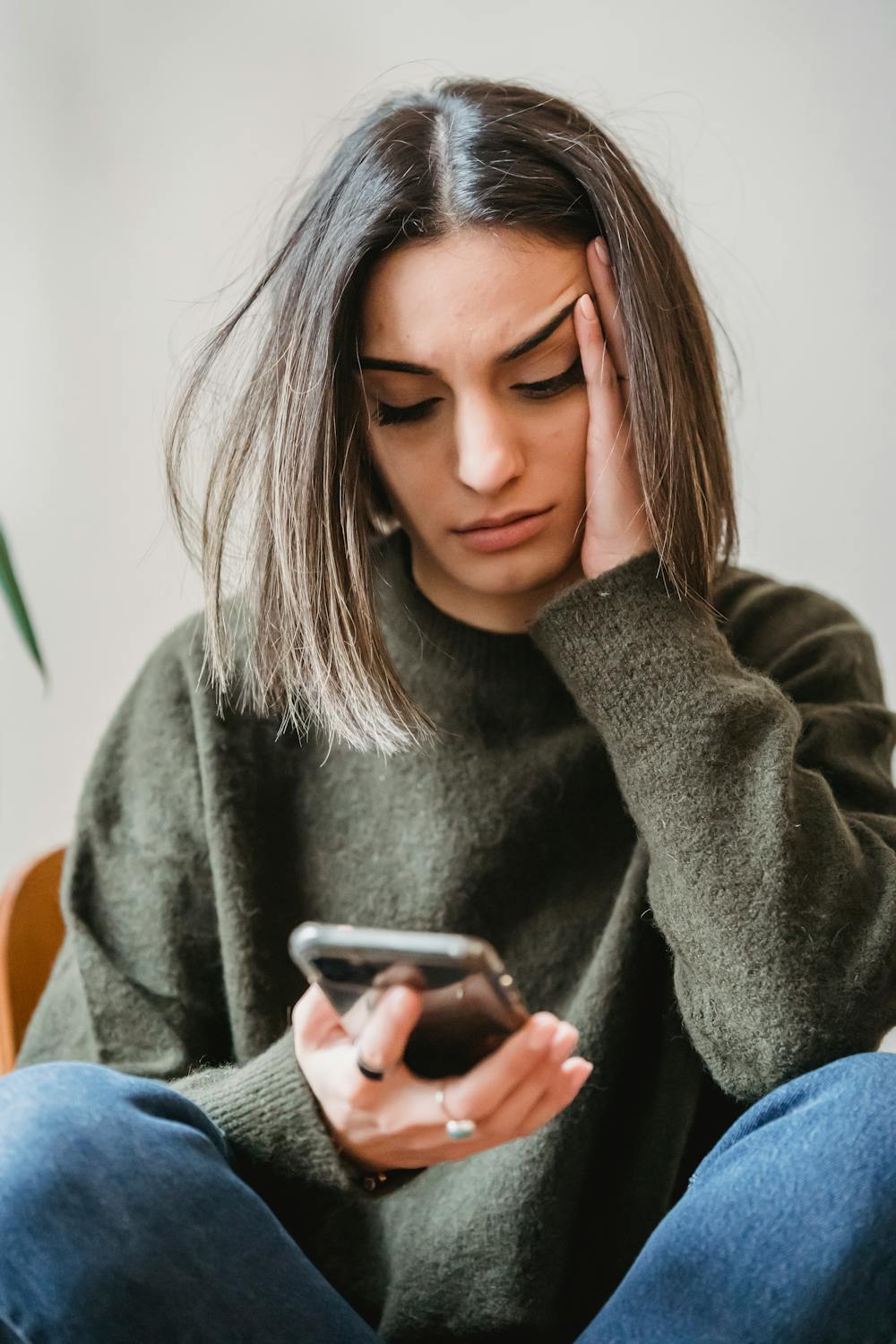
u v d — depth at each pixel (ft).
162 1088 2.31
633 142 4.63
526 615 3.01
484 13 4.61
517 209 2.64
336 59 4.61
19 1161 2.06
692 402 2.91
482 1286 2.83
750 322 4.71
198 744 3.20
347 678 2.83
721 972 2.52
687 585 2.79
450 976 1.92
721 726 2.62
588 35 4.61
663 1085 2.92
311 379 2.74
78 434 4.72
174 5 4.59
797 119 4.62
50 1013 3.17
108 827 3.27
